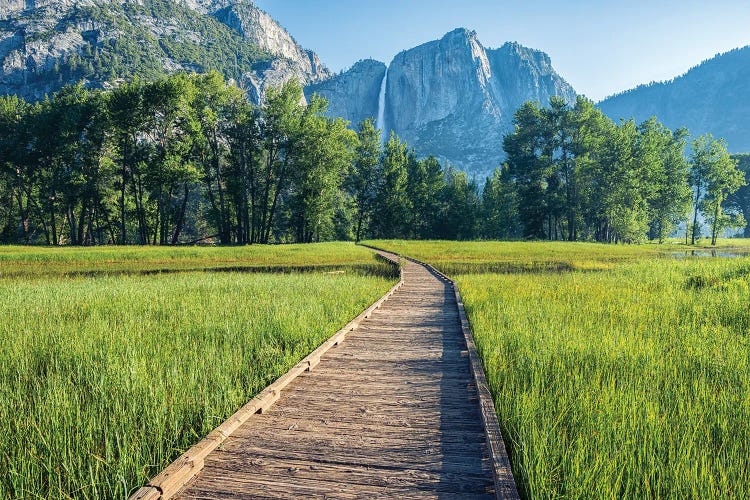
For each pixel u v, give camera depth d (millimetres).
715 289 11961
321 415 4348
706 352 5961
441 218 79250
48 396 4465
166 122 49469
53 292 13984
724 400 4191
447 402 4730
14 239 58906
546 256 34562
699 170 61812
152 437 3746
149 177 46844
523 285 14211
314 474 3193
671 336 7023
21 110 53906
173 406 4215
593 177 59656
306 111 58250
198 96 51000
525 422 3713
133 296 12453
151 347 6598
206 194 59469
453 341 7770
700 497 2768
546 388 4781
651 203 64312
